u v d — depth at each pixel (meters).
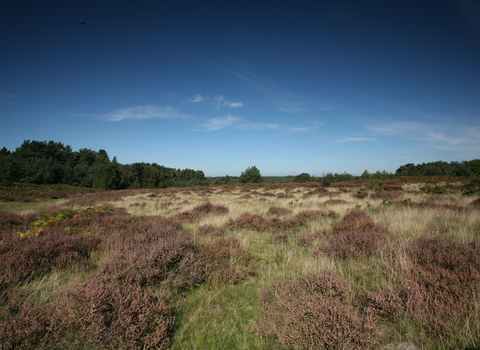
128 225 6.91
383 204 10.59
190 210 10.81
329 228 6.97
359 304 2.94
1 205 16.62
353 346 2.24
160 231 5.34
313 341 2.34
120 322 2.40
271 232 7.21
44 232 5.78
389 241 5.25
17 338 2.27
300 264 4.50
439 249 3.82
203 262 4.11
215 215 9.64
